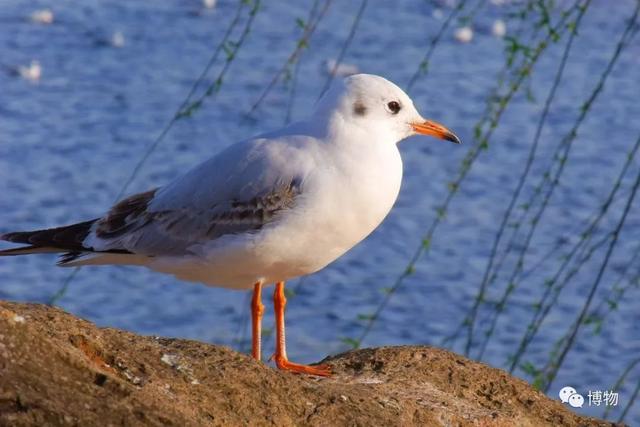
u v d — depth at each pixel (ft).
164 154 71.87
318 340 51.49
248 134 75.61
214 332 52.60
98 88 83.20
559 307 55.42
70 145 72.49
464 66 89.71
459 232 63.36
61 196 65.05
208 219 26.89
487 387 25.44
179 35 96.37
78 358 19.65
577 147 74.33
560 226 63.57
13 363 18.97
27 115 77.30
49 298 54.95
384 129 26.99
